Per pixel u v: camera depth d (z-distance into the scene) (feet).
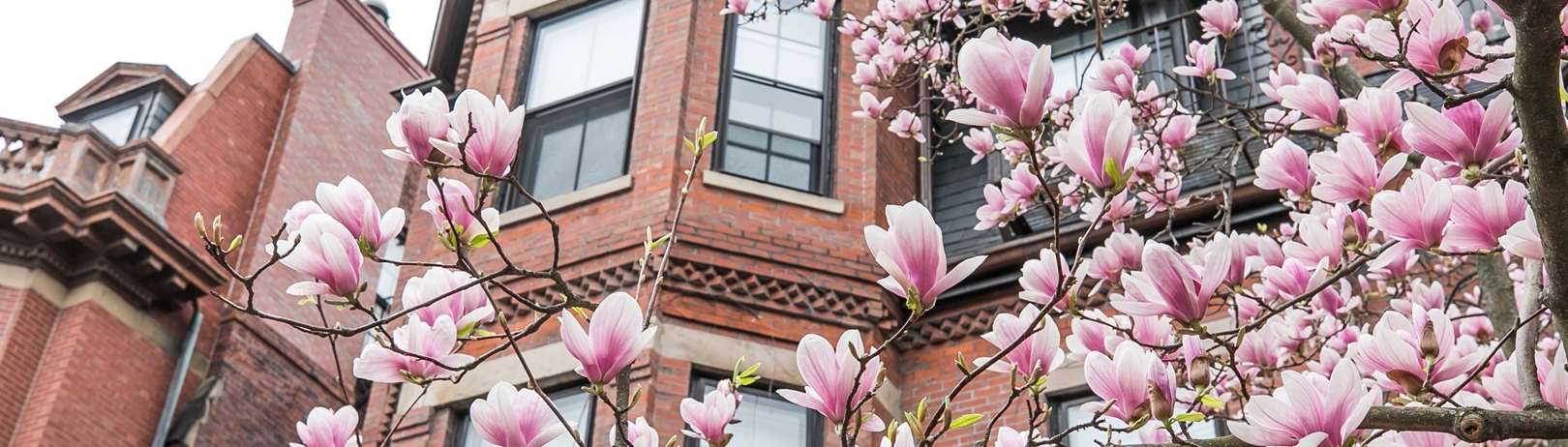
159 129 41.39
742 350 25.75
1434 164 10.54
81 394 33.76
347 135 49.37
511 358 26.25
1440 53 8.98
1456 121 8.71
